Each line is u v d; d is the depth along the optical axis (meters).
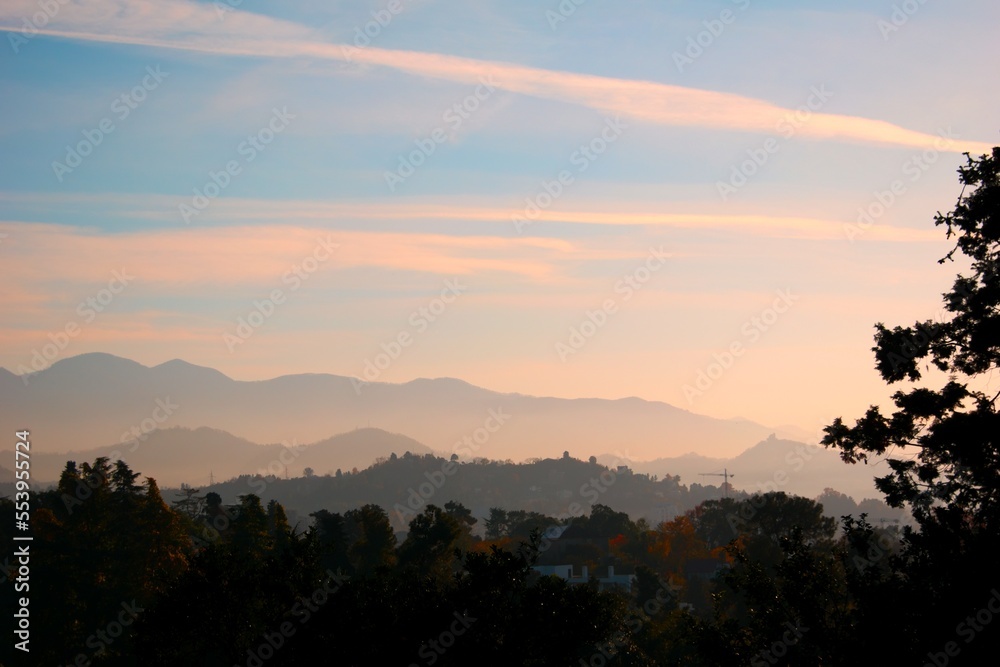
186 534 108.62
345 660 46.88
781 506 105.25
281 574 50.28
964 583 37.75
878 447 43.78
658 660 78.69
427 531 113.62
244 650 51.69
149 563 99.38
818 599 42.88
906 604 38.91
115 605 97.62
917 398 42.16
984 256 41.00
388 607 47.44
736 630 44.50
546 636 44.91
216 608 51.28
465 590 45.91
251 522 103.12
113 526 101.38
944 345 42.56
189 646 53.31
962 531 38.88
